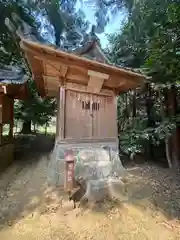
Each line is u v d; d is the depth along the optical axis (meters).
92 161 3.62
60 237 2.15
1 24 6.06
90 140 3.83
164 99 5.26
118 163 4.00
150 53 4.74
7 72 5.07
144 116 6.28
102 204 2.86
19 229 2.28
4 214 2.59
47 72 3.48
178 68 3.83
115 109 4.20
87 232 2.24
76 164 3.42
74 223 2.40
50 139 9.59
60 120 3.60
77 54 3.06
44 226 2.33
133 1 6.18
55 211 2.62
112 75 3.50
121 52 6.55
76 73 3.49
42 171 4.56
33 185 3.60
